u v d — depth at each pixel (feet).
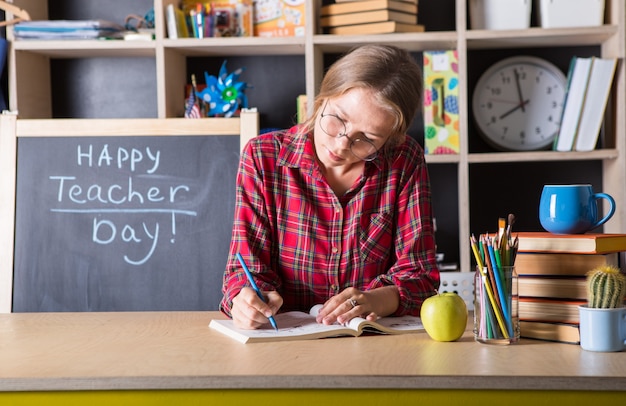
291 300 5.29
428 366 3.48
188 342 4.17
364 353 3.80
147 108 9.72
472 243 4.12
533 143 9.07
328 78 4.80
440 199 9.66
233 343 4.12
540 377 3.23
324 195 5.23
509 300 4.03
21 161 7.33
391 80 4.68
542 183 9.55
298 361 3.61
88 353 3.86
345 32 8.76
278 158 5.26
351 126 4.75
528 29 8.56
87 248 7.22
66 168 7.30
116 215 7.24
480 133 9.18
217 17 8.93
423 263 5.21
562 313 4.10
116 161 7.30
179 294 7.13
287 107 9.68
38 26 8.77
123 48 8.79
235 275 4.96
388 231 5.35
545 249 4.21
